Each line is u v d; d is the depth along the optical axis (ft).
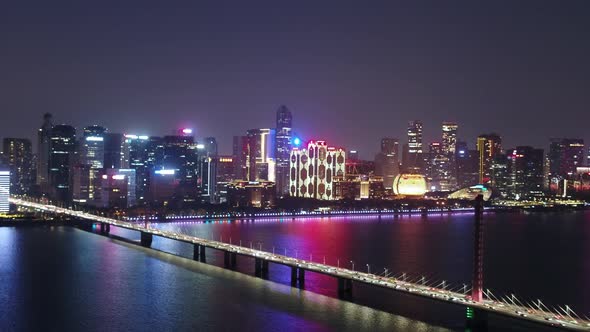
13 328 650.43
